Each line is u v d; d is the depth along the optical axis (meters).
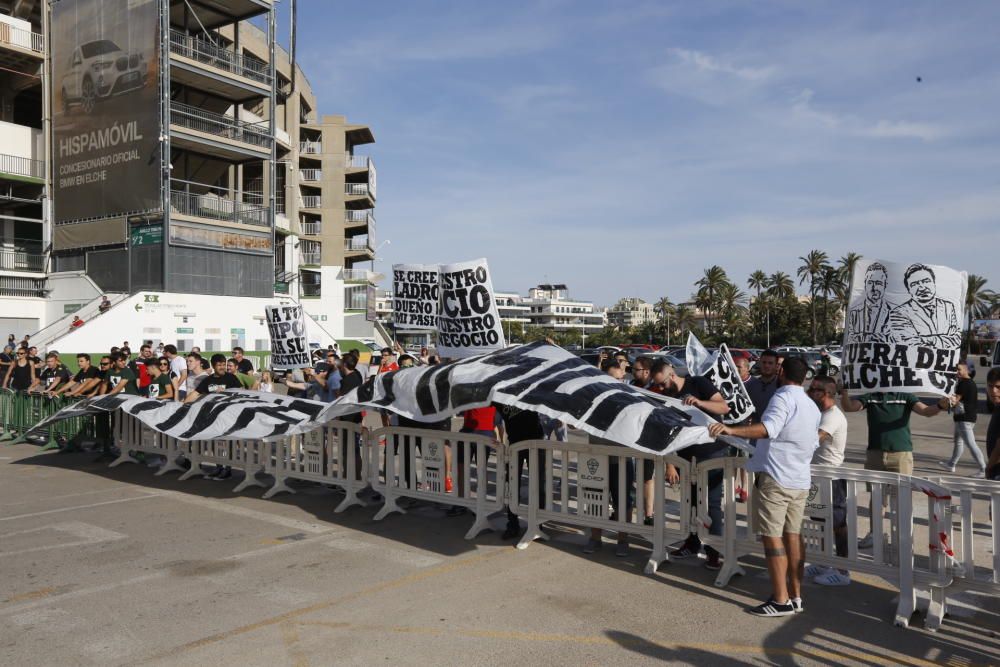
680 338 121.00
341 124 63.38
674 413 6.26
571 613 5.33
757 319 101.94
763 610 5.27
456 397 7.03
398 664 4.47
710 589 5.88
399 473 8.34
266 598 5.63
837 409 6.48
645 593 5.78
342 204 62.88
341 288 56.53
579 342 138.38
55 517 8.32
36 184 36.31
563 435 11.11
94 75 34.59
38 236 37.91
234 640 4.83
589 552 6.92
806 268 90.56
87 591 5.80
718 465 6.08
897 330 6.02
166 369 11.63
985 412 20.36
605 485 6.73
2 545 7.15
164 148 32.81
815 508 5.70
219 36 40.50
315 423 8.33
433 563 6.57
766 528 5.28
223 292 36.12
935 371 5.95
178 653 4.62
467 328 9.95
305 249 61.88
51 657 4.57
